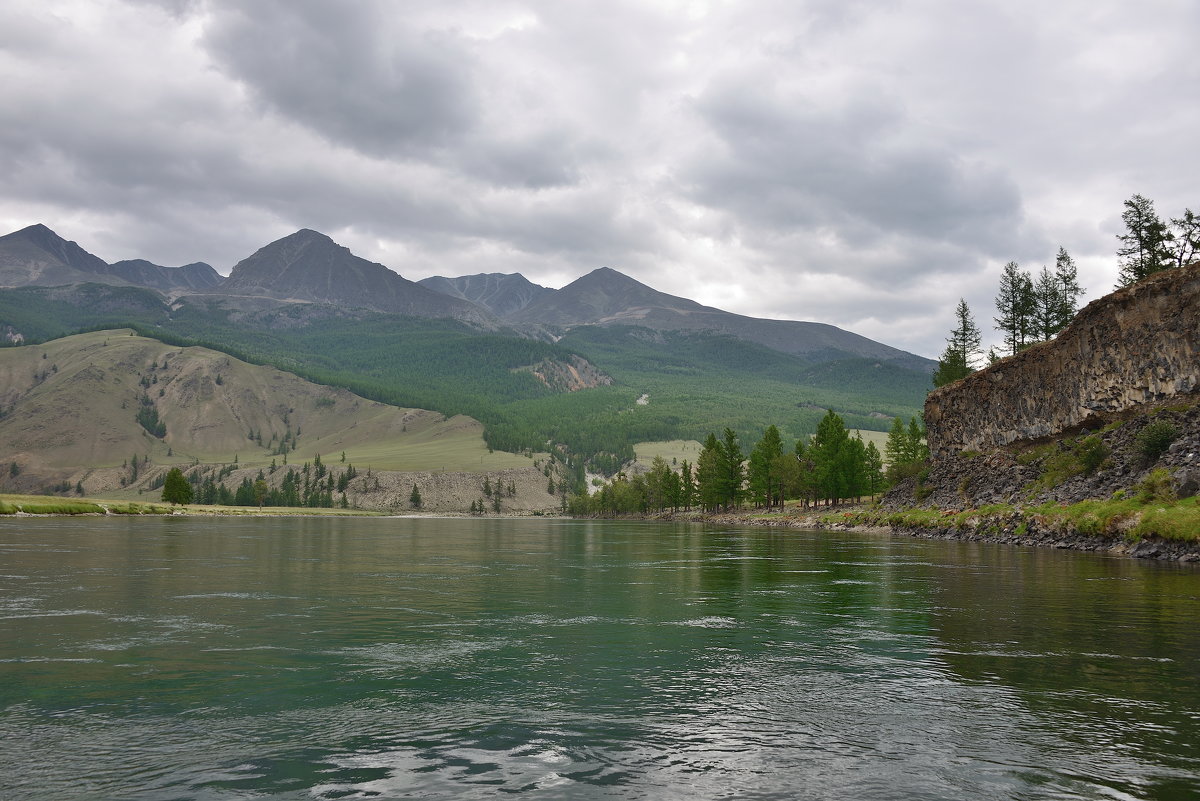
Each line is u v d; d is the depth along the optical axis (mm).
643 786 10305
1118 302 75625
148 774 10742
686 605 28438
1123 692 15289
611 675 17031
